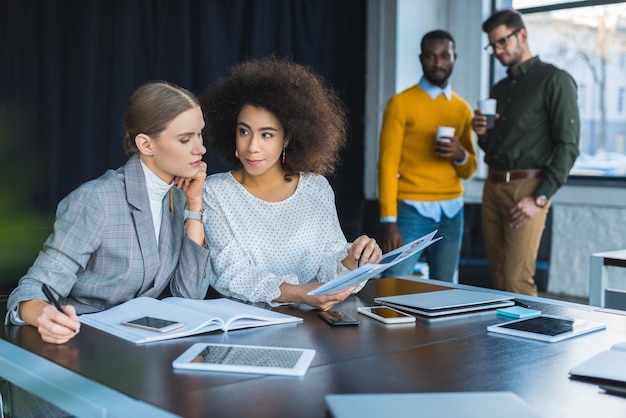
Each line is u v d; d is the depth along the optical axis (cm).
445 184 393
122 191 183
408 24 532
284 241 216
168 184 190
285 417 109
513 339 158
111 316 168
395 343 153
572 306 193
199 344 146
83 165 416
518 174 373
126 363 136
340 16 528
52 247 174
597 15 506
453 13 554
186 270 194
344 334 161
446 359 141
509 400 109
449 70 388
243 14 482
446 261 403
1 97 390
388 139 391
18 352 143
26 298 162
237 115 220
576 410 113
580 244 514
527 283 377
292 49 506
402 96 391
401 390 122
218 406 113
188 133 182
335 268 212
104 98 425
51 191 405
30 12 398
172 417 108
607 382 127
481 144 393
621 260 272
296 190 224
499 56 375
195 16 462
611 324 173
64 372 130
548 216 507
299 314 182
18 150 389
